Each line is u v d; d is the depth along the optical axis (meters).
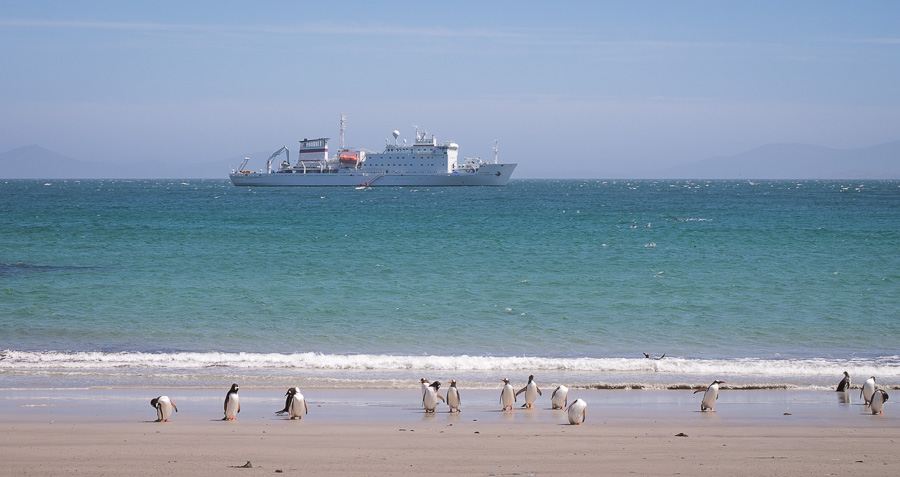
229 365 23.52
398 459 13.16
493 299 36.31
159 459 12.98
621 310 33.81
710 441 14.83
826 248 59.22
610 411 18.14
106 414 17.08
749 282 41.47
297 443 14.39
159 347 26.61
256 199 161.12
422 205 135.62
